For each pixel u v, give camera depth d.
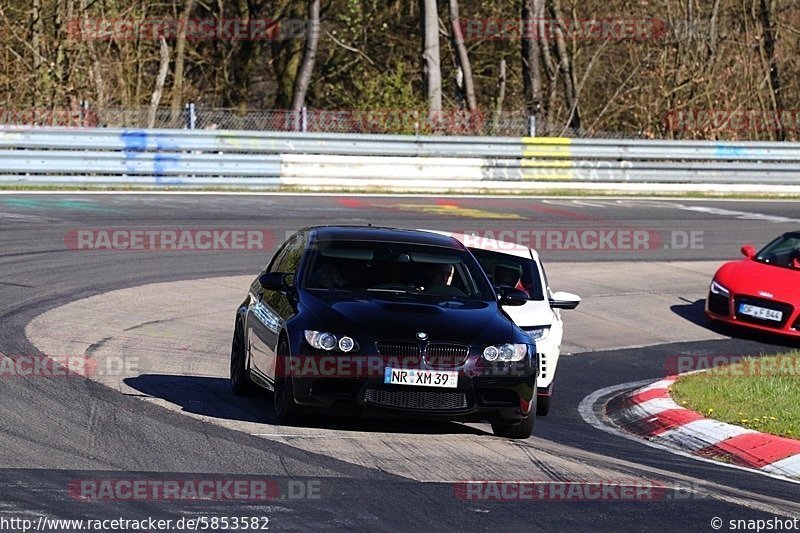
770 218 90.06
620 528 21.81
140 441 26.34
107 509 20.91
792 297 53.78
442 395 28.17
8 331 40.00
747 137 126.56
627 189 99.50
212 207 73.81
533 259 40.06
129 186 80.19
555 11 129.88
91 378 33.69
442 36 141.12
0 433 26.09
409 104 108.94
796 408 35.22
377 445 27.69
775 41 141.50
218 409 30.95
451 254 33.19
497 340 28.86
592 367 45.88
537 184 95.81
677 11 136.75
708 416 34.22
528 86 123.31
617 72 134.12
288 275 32.25
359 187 89.06
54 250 57.00
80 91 102.75
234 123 99.75
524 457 27.73
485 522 21.56
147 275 54.03
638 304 59.91
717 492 25.44
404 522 21.22
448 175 92.44
